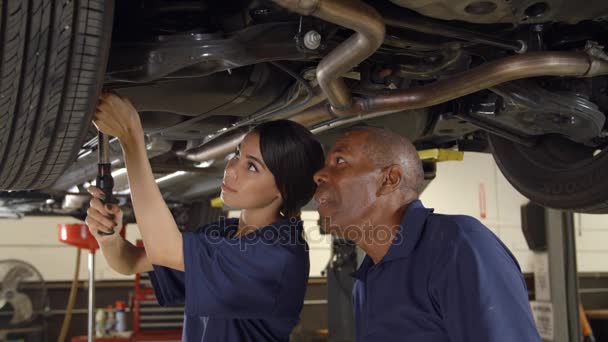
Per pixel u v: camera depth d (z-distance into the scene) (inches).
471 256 41.1
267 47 48.4
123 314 195.0
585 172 70.9
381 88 60.4
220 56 47.6
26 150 45.5
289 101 61.9
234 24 50.9
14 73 37.9
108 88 51.2
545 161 76.8
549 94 60.4
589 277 269.4
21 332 177.5
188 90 57.3
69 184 124.3
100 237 50.7
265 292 45.4
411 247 45.0
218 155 87.2
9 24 35.4
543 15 48.3
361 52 45.4
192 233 45.4
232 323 47.3
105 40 38.7
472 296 39.9
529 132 70.4
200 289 43.8
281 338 48.8
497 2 45.8
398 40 53.2
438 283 42.3
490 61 55.0
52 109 41.3
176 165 100.3
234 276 44.4
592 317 250.7
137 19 48.9
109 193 48.6
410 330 44.3
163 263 45.1
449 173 253.3
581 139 67.0
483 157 257.0
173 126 68.9
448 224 44.4
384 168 48.4
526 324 39.1
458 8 46.6
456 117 73.3
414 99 57.8
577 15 49.0
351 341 136.8
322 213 50.1
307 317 246.1
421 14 49.6
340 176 48.9
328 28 48.2
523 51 53.7
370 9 42.7
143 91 55.9
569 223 188.2
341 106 57.3
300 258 48.0
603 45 57.2
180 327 184.4
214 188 136.1
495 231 252.7
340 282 139.6
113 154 90.3
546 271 197.9
